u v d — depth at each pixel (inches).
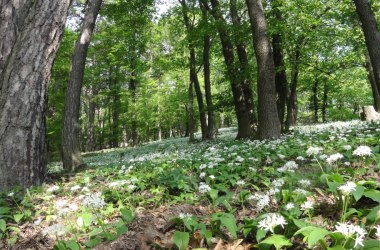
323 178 134.4
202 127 859.4
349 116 1385.3
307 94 1690.5
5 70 277.9
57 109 972.6
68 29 823.1
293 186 168.2
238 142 502.6
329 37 733.9
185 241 109.8
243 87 671.1
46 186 275.6
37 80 281.0
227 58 663.8
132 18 751.7
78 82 450.3
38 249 150.9
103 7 715.4
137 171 307.6
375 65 438.9
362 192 111.6
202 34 643.5
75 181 307.1
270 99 444.8
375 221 100.8
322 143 313.1
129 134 1977.1
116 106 1332.4
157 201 197.3
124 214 142.6
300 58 699.4
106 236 130.3
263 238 112.3
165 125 1951.3
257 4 449.4
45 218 192.9
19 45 279.7
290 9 592.1
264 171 230.1
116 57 1112.2
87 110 1839.3
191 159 325.7
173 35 1085.1
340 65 955.3
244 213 151.6
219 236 126.3
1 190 261.3
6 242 161.6
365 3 437.4
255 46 453.1
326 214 133.2
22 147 272.8
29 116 277.1
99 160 673.0
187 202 183.5
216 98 784.3
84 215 148.3
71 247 117.6
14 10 307.1
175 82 1454.2
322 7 629.6
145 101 1387.8
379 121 522.3
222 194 200.1
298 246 104.3
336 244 87.9
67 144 437.7
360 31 733.9
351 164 210.8
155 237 133.3
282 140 390.9
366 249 82.4
